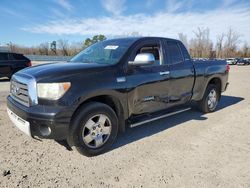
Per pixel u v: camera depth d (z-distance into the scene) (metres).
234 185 2.85
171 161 3.39
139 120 4.24
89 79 3.36
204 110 5.98
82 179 2.92
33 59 50.12
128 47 4.04
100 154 3.58
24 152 3.57
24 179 2.88
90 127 3.43
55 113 3.04
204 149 3.81
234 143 4.09
